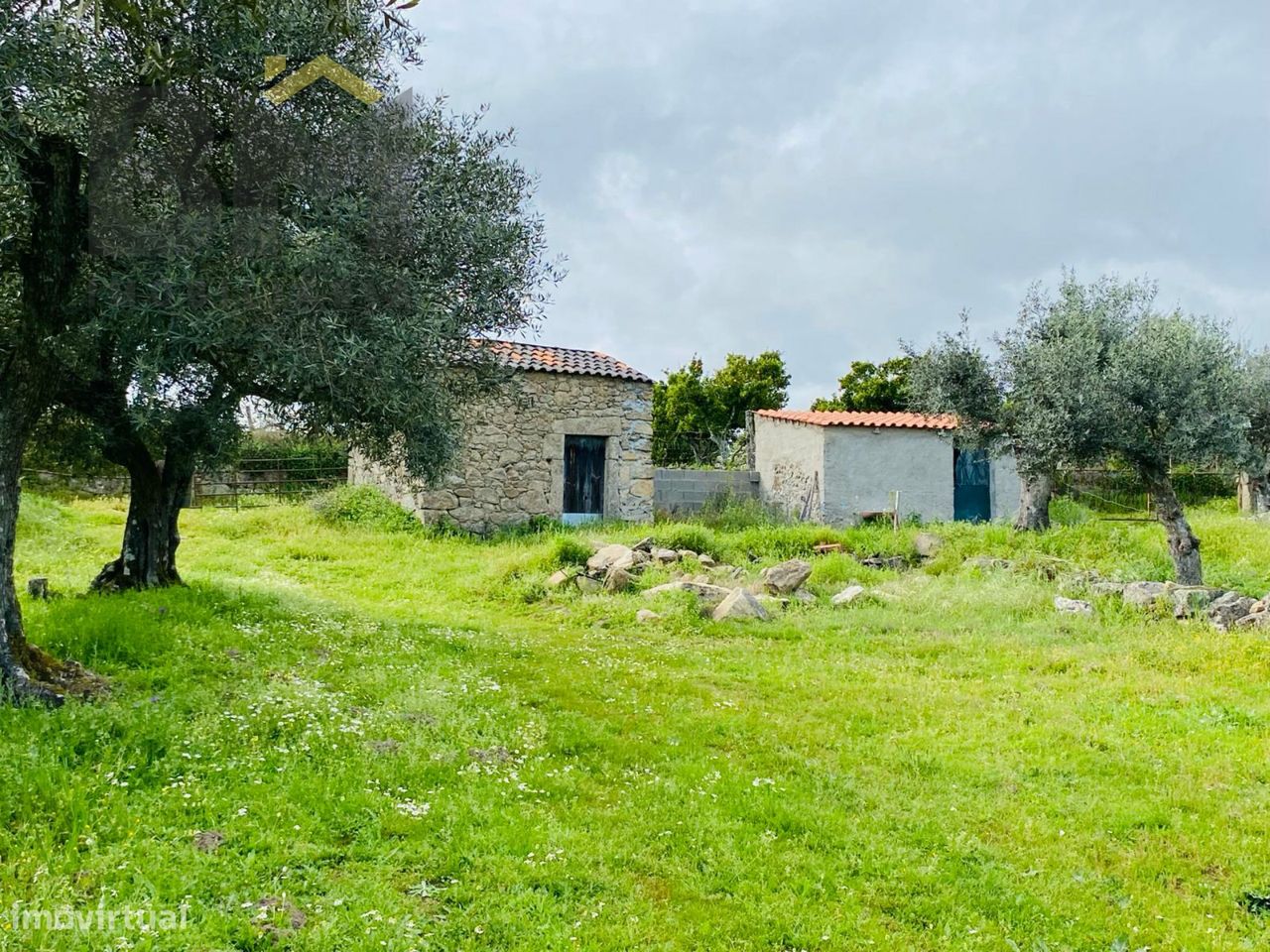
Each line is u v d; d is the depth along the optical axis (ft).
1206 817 15.96
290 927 10.66
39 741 14.66
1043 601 35.83
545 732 18.99
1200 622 31.76
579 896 12.13
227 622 25.58
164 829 12.61
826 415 72.74
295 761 15.49
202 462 28.78
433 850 12.96
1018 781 17.51
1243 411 46.03
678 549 46.29
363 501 58.59
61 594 29.63
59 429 29.37
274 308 19.62
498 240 24.45
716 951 11.15
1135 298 42.04
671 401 118.93
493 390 29.81
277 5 20.39
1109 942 11.94
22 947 9.55
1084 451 38.75
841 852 14.05
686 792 16.03
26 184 18.43
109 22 18.94
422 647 26.17
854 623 33.35
